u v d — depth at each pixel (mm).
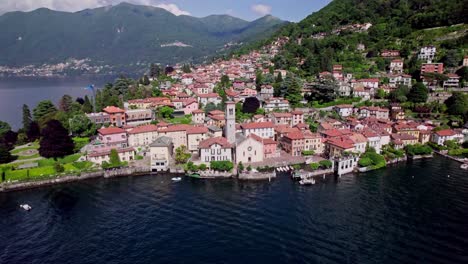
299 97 192875
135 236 74000
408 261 64375
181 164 123000
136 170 119438
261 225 78188
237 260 64562
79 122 145000
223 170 115812
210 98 197875
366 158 121875
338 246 69312
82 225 79625
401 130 148500
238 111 181125
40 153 123625
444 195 95625
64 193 101250
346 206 88562
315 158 130500
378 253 66938
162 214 84625
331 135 137000
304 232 74938
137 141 140000
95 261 64938
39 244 71375
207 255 66312
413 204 89688
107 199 95312
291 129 148000
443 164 126438
